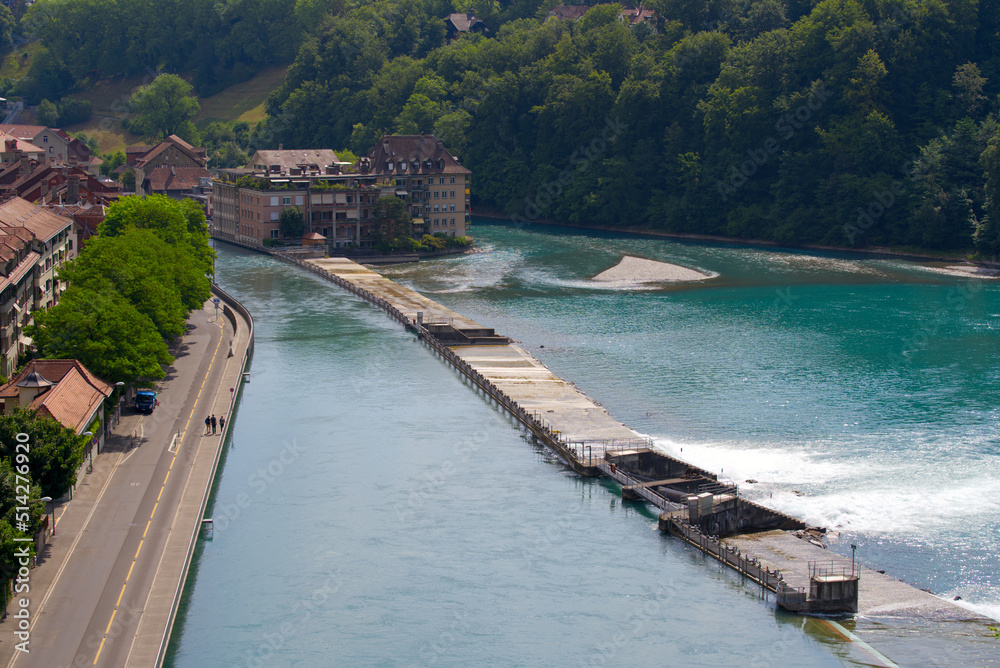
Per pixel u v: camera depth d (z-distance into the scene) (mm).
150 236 178000
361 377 159750
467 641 85125
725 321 195875
